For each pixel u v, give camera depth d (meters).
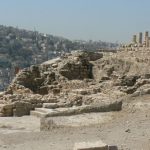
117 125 28.98
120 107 34.25
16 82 57.41
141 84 45.91
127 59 64.81
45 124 31.50
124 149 22.11
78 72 63.88
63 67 62.69
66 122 31.08
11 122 36.69
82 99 43.53
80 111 33.84
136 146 22.75
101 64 65.44
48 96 46.75
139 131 26.38
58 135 27.84
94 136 26.16
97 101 40.75
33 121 37.00
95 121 31.14
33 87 58.50
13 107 41.66
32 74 59.62
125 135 25.64
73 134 27.61
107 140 24.66
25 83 57.97
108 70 62.78
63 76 60.06
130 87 46.56
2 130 32.47
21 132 30.80
